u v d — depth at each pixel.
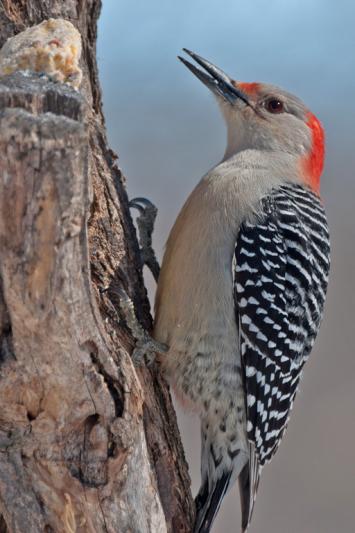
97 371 6.81
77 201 5.80
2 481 7.06
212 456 9.61
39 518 7.15
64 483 7.06
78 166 5.68
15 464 7.00
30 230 5.82
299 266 9.78
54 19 7.89
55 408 6.80
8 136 5.48
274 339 9.51
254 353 9.38
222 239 9.28
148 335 8.75
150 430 8.27
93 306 6.48
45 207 5.73
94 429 6.98
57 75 7.22
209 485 9.57
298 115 10.95
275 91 11.05
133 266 8.88
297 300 9.78
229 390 9.32
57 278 6.05
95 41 9.17
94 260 8.36
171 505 8.26
